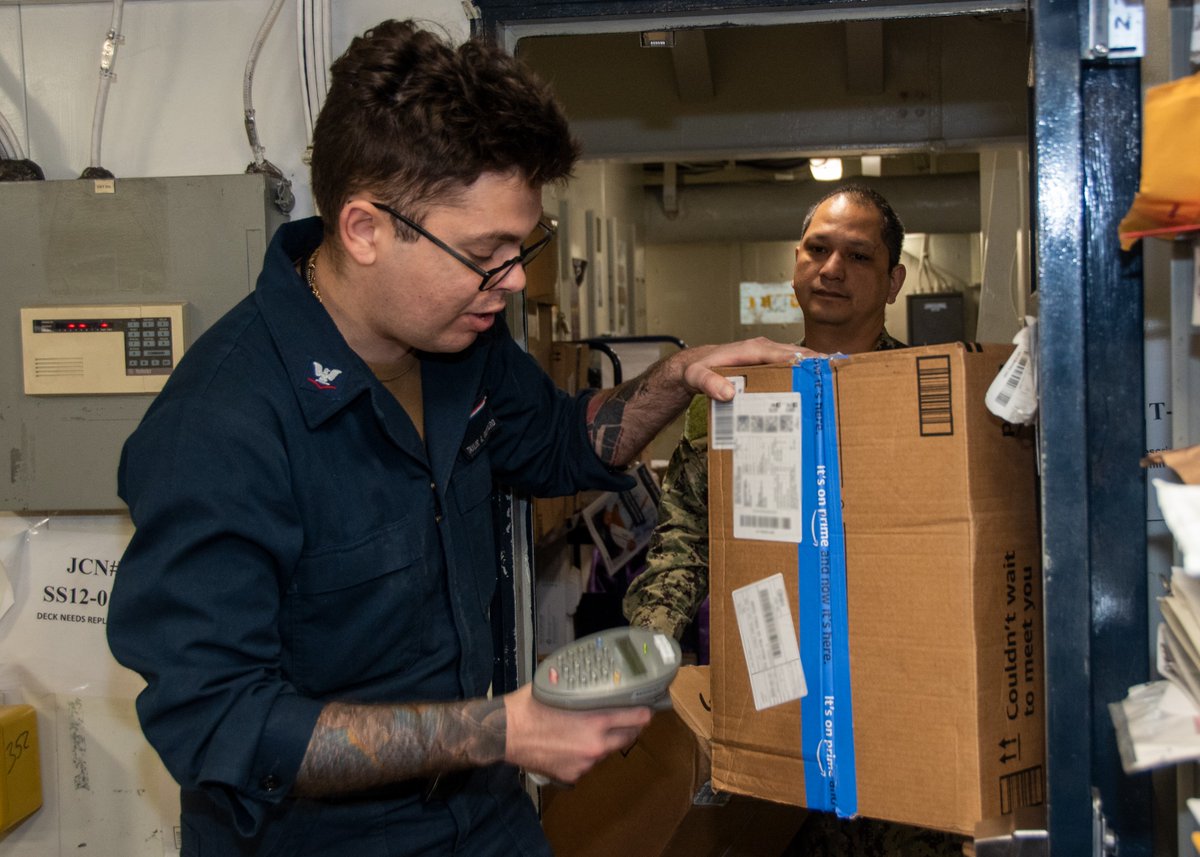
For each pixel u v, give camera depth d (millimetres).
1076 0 932
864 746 1087
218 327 1144
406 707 1017
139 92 1629
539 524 2416
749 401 1196
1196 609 788
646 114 2549
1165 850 1082
